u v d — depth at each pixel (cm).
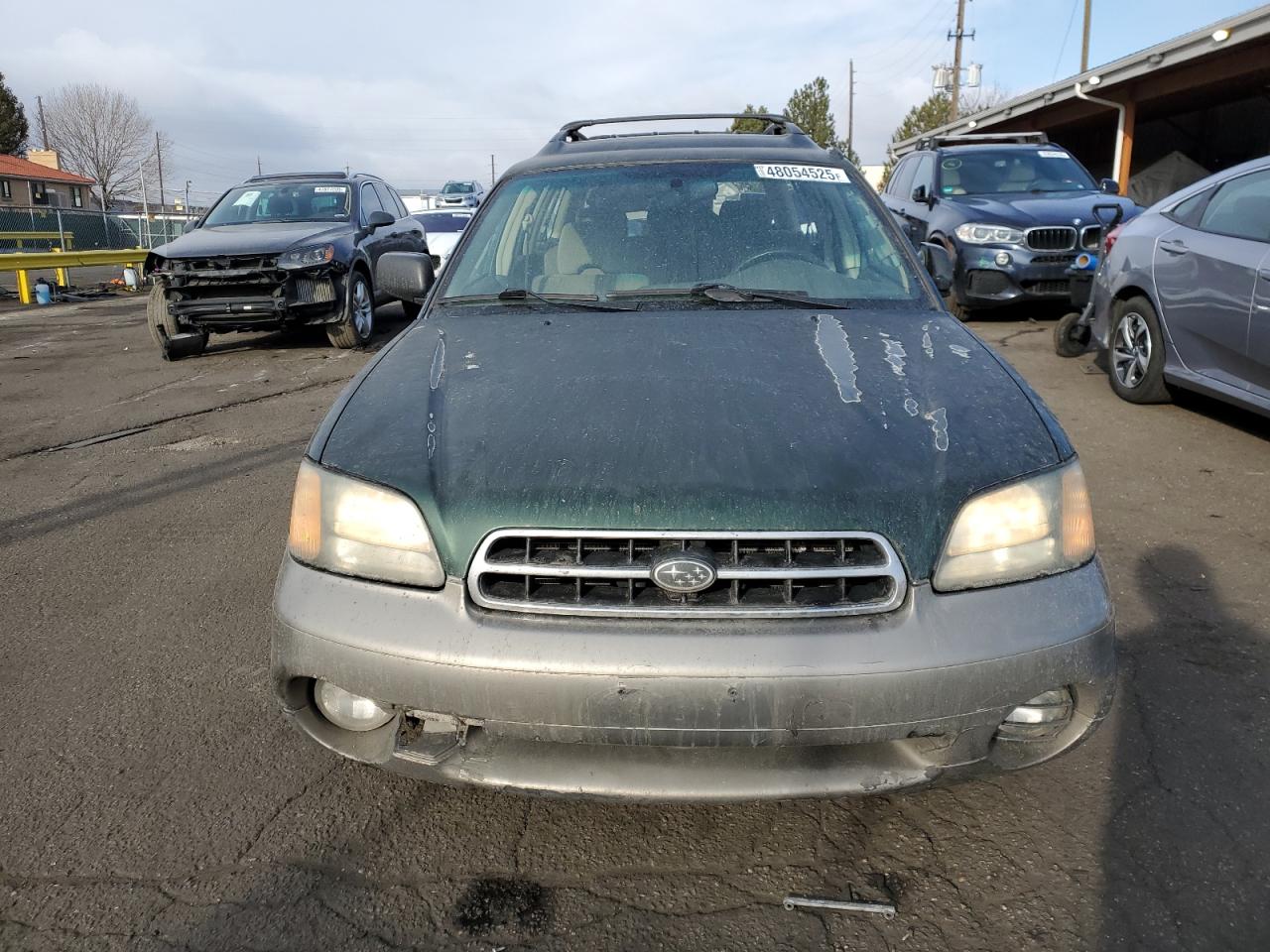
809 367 241
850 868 215
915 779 195
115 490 508
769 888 210
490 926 201
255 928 201
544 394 230
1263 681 286
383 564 200
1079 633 191
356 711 212
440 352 266
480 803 240
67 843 228
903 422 212
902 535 190
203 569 396
